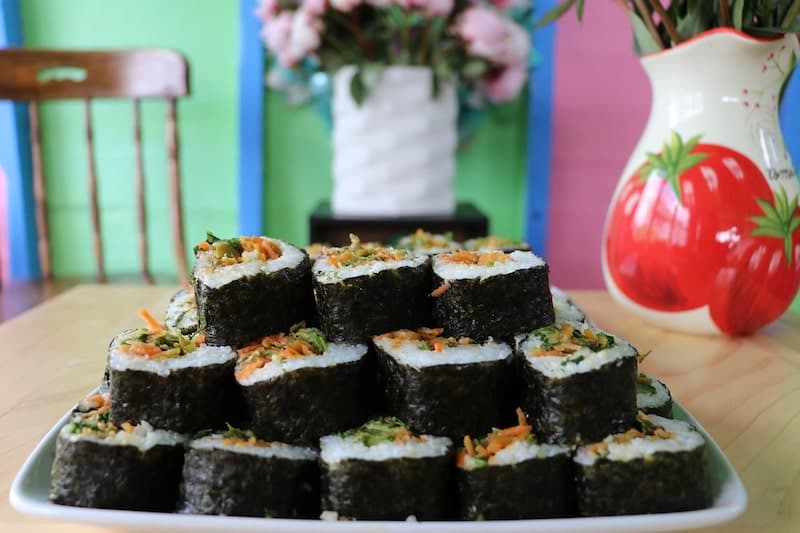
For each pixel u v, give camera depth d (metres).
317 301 0.41
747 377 0.50
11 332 0.57
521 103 1.01
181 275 0.84
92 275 1.04
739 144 0.51
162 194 1.03
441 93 0.83
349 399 0.39
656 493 0.36
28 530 0.36
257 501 0.37
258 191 1.02
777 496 0.39
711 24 0.52
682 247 0.52
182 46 0.99
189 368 0.38
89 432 0.37
